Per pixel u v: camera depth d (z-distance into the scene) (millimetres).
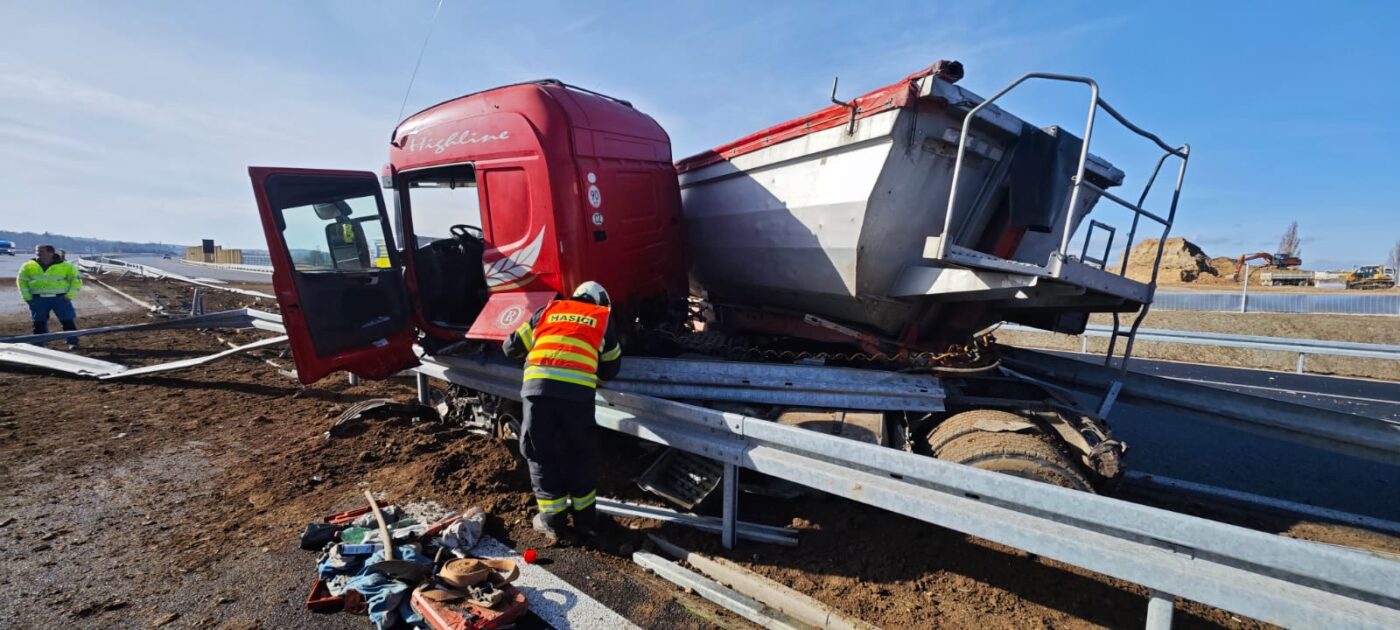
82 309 14727
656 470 3842
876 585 2920
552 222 3789
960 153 3266
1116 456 3156
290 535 3385
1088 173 4258
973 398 3688
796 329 4664
